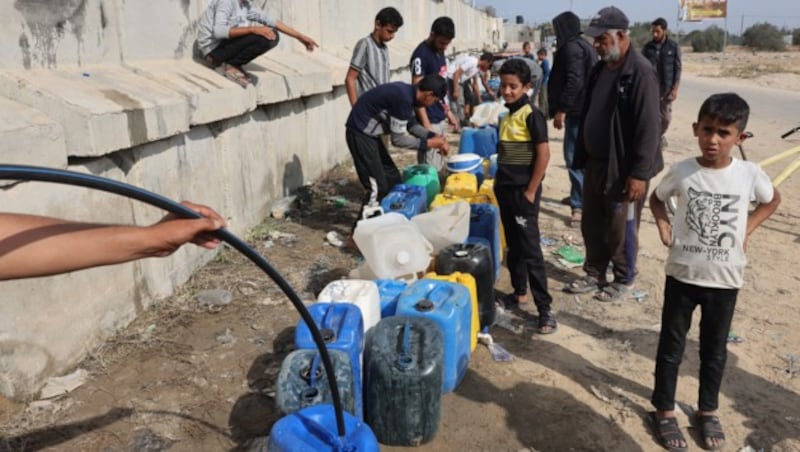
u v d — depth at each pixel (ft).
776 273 17.40
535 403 11.20
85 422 10.36
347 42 35.76
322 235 19.95
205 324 13.78
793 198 25.17
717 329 9.64
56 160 10.89
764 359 12.69
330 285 11.60
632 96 13.19
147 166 14.02
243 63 18.66
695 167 9.39
